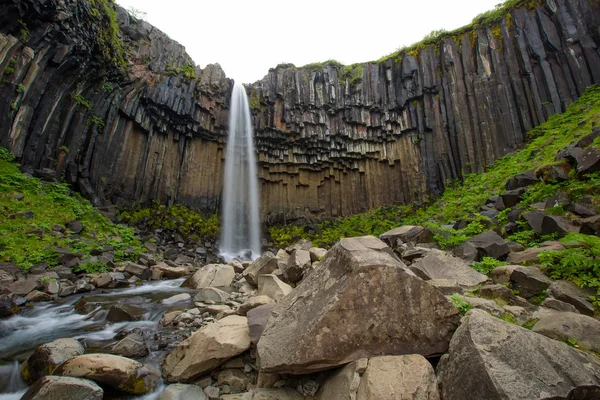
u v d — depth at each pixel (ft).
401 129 81.66
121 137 62.34
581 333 9.66
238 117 87.10
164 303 23.49
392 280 10.80
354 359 9.83
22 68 40.57
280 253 40.68
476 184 54.85
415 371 8.81
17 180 39.04
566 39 57.21
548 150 42.14
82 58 49.60
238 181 85.35
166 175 73.36
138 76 65.62
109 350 15.14
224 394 11.54
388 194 83.51
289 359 9.99
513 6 66.74
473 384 7.57
